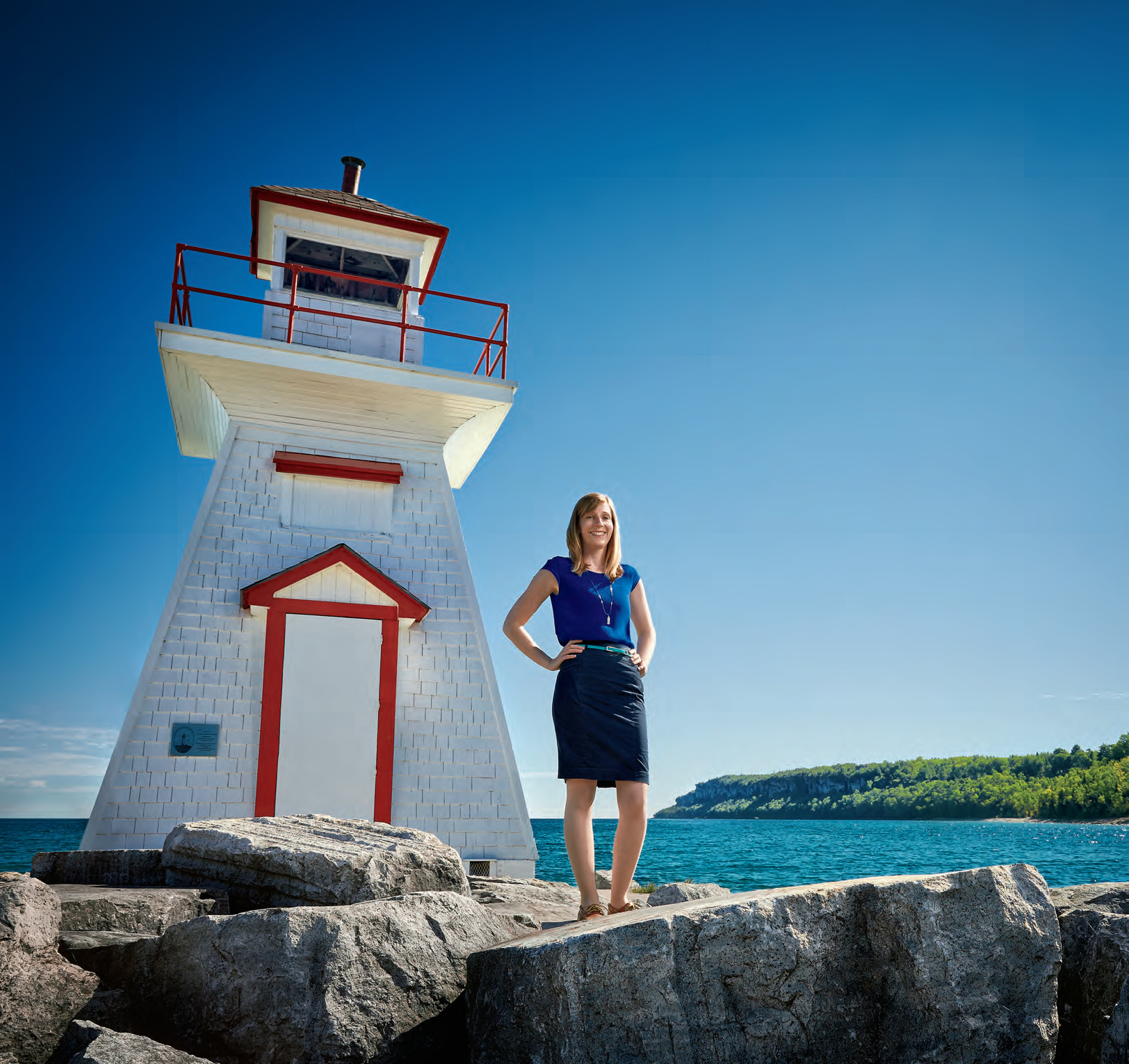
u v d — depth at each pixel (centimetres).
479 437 1250
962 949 284
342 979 293
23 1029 279
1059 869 3231
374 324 1222
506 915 433
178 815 932
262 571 1041
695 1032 270
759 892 329
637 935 275
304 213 1227
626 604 411
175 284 1047
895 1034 280
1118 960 305
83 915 347
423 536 1123
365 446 1130
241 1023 289
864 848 5231
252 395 1088
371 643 1044
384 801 1005
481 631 1108
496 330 1199
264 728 984
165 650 977
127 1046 263
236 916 312
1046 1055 281
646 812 387
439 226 1269
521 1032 275
